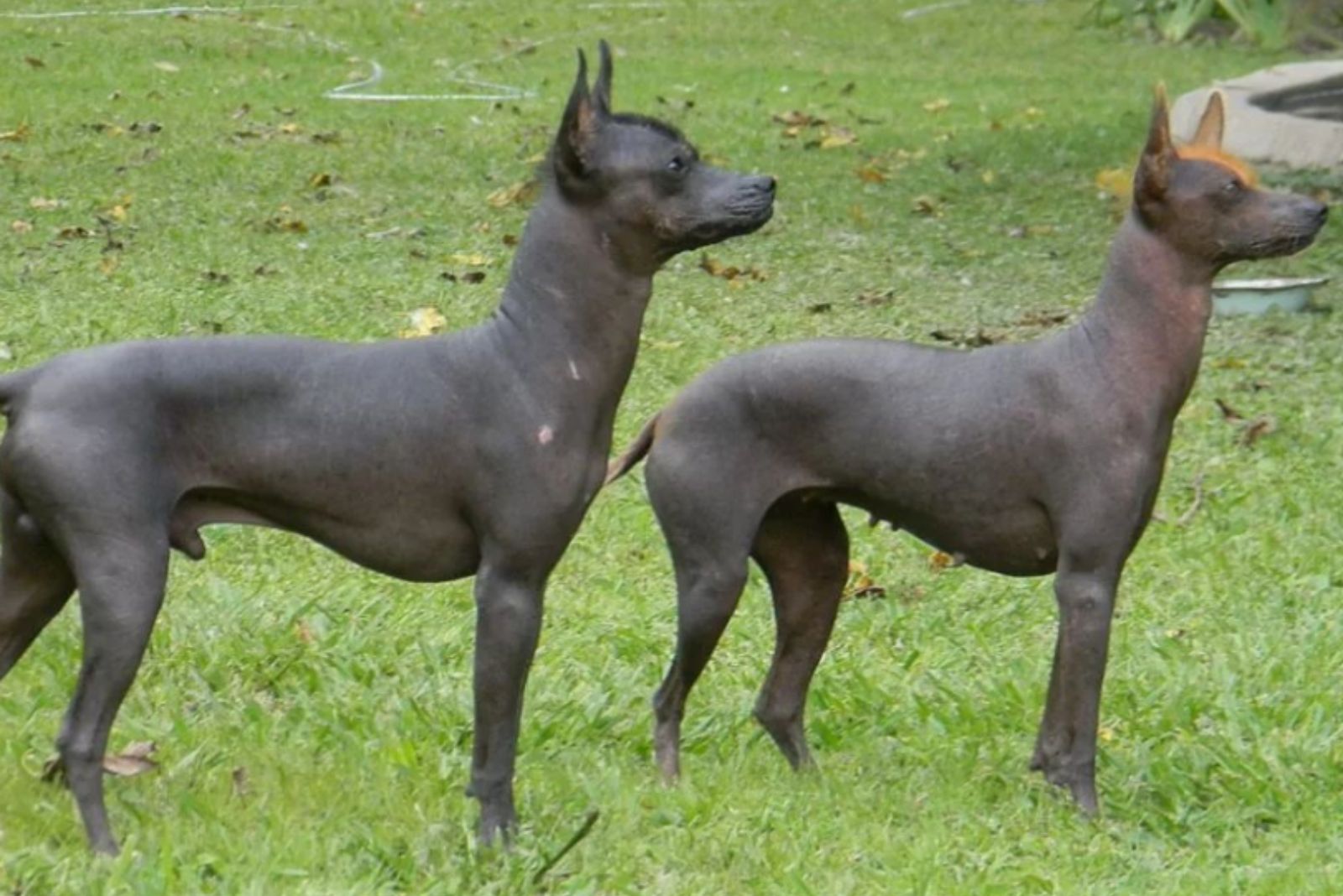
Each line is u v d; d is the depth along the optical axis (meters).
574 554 14.05
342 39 35.28
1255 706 11.91
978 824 10.29
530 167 25.08
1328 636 12.98
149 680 11.55
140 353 9.01
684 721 11.52
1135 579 14.00
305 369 9.15
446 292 19.44
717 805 10.24
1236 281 20.61
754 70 34.03
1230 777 11.01
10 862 9.08
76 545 8.86
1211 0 35.12
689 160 9.24
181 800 9.87
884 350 10.44
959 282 21.08
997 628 13.25
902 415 10.25
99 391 8.88
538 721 11.20
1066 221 23.61
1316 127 25.84
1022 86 33.38
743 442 10.34
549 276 9.21
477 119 28.39
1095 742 10.54
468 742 11.02
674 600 13.34
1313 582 13.88
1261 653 12.71
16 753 10.41
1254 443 16.55
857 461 10.30
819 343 10.48
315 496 9.14
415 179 24.27
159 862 9.09
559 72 33.50
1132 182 10.42
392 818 9.94
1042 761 10.72
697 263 21.33
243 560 13.59
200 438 9.04
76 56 31.58
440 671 11.94
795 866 9.59
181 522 9.19
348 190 23.52
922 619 13.24
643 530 14.46
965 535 10.40
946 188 25.02
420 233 21.72
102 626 8.88
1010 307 20.17
